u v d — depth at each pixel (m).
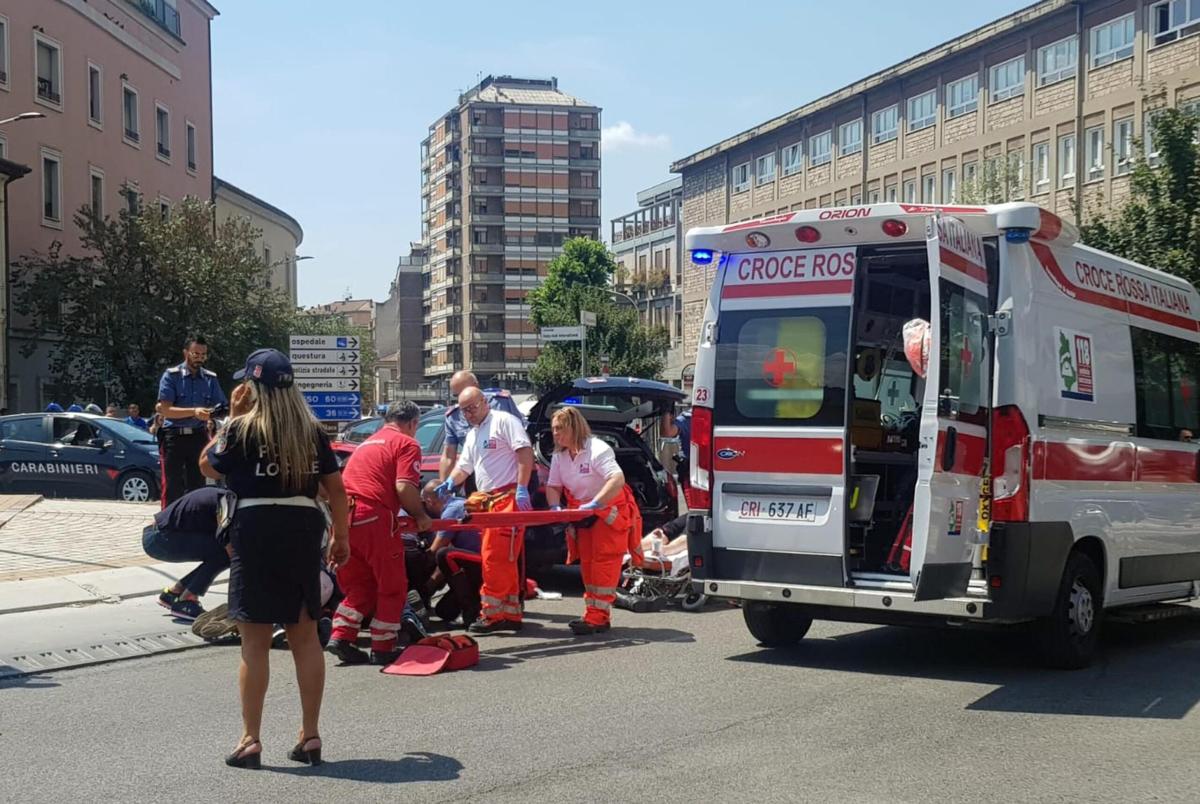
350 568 8.35
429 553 9.89
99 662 8.28
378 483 8.27
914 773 5.60
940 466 7.19
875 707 7.00
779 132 58.28
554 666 8.25
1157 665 8.60
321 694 5.80
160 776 5.58
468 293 116.56
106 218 39.06
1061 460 8.18
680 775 5.55
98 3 44.44
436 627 9.98
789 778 5.50
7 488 20.12
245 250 40.59
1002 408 7.71
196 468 12.46
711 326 8.58
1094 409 8.70
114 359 38.16
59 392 38.69
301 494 5.67
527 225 117.31
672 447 13.20
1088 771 5.67
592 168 118.62
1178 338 10.35
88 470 19.78
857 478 8.38
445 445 10.95
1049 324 8.18
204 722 6.63
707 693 7.37
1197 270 19.80
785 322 8.32
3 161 36.19
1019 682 7.84
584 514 9.38
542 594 11.69
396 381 128.50
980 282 7.71
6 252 37.25
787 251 8.38
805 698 7.23
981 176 37.97
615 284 84.12
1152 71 38.03
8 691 7.43
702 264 8.77
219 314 39.19
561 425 9.68
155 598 10.55
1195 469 10.31
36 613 9.87
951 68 46.94
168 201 50.84
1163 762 5.84
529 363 116.94
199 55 54.66
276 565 5.59
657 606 10.99
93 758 5.90
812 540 8.07
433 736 6.28
